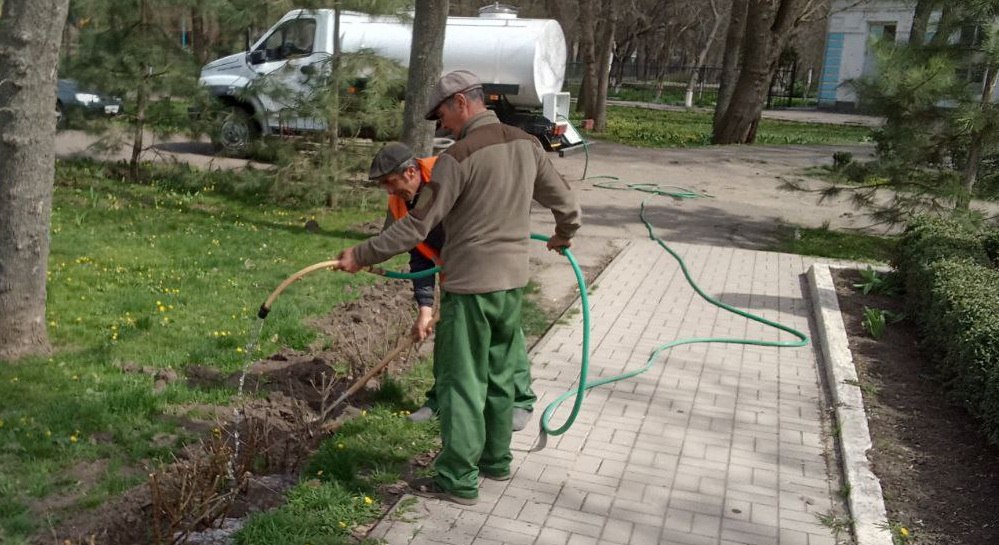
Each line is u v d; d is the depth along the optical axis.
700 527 4.09
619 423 5.23
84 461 4.28
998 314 5.60
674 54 68.81
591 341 6.76
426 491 4.24
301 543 3.70
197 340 6.09
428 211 3.86
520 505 4.19
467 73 4.07
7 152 5.29
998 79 10.15
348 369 5.52
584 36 27.94
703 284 8.73
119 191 11.76
